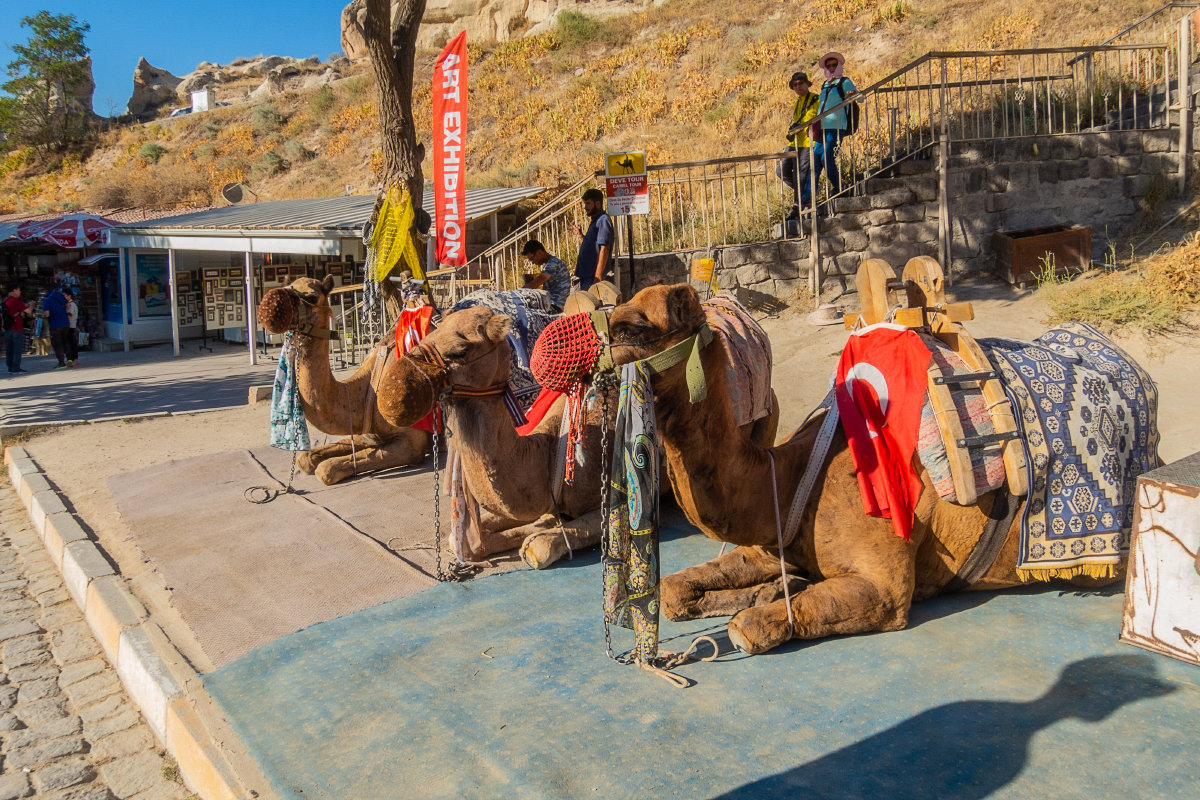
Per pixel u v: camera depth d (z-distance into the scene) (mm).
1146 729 3129
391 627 4582
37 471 9062
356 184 32750
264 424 10961
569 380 3406
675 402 3525
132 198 37250
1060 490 3943
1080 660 3631
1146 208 12156
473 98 35562
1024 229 12070
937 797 2869
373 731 3596
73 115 51062
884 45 28047
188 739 3889
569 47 37438
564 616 4562
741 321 5758
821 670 3688
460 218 9734
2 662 5355
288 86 49875
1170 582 3541
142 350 23594
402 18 10914
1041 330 9539
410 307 6918
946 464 3826
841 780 2979
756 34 32406
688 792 2980
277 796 3283
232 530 6484
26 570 6914
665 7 38188
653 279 12555
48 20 50531
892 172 12758
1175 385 7777
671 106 29156
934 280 4109
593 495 5504
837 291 12320
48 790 4023
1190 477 3488
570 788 3055
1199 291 9180
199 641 4730
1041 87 15633
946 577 4141
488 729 3488
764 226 13695
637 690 3670
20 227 25219
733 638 3771
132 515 7109
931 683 3521
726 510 3812
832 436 4016
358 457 7797
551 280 8727
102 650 5445
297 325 7035
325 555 5805
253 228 17875
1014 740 3123
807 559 4086
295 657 4355
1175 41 13953
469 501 5379
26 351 24844
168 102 58188
